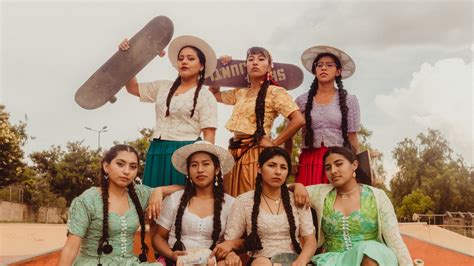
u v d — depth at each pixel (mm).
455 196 45125
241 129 5055
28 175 32750
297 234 4367
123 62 5297
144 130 27141
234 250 4254
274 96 5098
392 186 49031
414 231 17781
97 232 4051
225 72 5910
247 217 4352
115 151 4145
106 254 4023
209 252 4004
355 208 4336
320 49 5457
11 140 29750
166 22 5340
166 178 4832
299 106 5535
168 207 4453
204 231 4328
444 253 6898
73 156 38000
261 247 4227
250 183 4898
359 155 4848
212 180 4473
